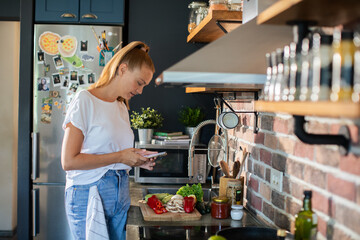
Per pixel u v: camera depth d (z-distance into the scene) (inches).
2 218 180.2
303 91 41.7
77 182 78.8
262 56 55.8
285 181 67.4
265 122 79.0
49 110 131.4
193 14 126.3
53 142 131.7
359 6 40.4
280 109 41.9
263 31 56.2
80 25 131.7
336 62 37.6
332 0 38.4
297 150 62.5
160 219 78.6
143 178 119.3
